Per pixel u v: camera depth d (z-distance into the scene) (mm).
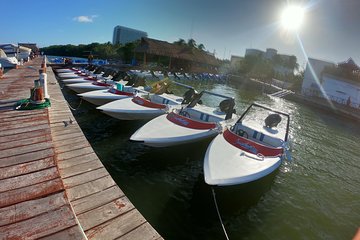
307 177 7867
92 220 3389
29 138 5211
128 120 10297
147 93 12070
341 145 12883
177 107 9969
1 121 6234
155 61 48125
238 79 47969
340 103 33062
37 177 3684
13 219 2754
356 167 9586
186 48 47938
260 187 6285
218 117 8758
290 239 4879
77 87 14094
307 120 19812
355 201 6734
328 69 40656
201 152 8094
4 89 10594
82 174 4504
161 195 5797
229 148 6301
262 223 5258
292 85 48188
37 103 7613
